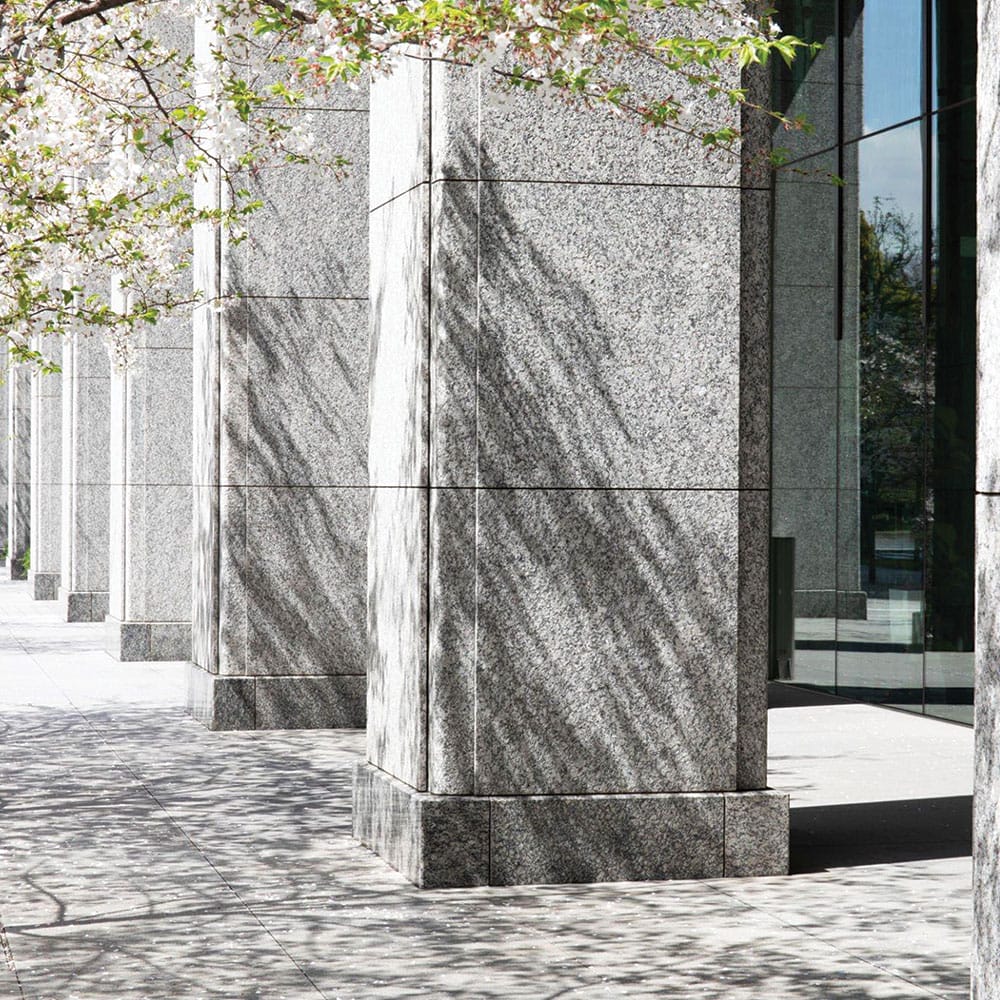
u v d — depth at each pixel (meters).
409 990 6.34
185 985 6.41
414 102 8.41
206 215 11.29
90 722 14.32
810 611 16.78
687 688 8.34
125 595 19.41
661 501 8.32
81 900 7.84
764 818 8.41
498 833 8.14
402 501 8.55
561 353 8.23
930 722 14.57
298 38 7.27
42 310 10.40
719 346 8.38
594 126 8.24
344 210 13.92
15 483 38.47
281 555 13.85
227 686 13.73
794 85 16.53
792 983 6.48
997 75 3.83
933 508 14.50
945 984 6.48
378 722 9.09
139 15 9.15
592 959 6.81
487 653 8.16
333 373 13.92
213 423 13.84
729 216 8.39
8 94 8.48
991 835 3.80
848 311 15.72
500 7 6.16
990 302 3.83
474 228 8.16
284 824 9.75
